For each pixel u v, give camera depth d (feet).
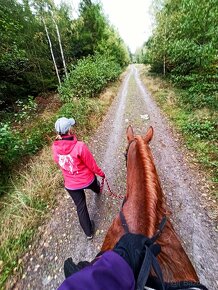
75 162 6.97
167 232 3.74
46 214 9.95
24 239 8.66
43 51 43.62
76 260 7.65
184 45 26.84
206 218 8.75
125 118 23.36
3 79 29.48
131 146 5.16
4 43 27.17
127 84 53.16
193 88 23.65
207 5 24.32
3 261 7.89
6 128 14.43
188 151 14.28
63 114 19.99
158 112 24.13
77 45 58.90
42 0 31.12
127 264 2.15
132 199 4.08
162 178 11.88
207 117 17.94
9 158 13.03
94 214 9.72
